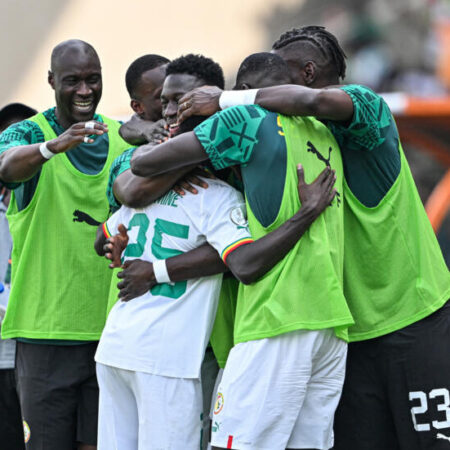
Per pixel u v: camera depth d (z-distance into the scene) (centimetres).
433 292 1285
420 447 1285
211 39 5881
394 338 1285
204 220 1223
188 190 1241
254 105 1199
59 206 1470
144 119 1512
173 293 1230
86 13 6462
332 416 1230
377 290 1295
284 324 1155
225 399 1178
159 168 1191
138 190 1239
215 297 1248
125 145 1532
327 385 1220
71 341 1471
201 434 1241
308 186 1182
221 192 1239
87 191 1484
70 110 1489
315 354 1181
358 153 1268
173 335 1215
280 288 1166
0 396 1744
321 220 1196
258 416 1154
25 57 6425
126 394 1262
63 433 1475
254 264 1161
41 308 1468
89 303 1470
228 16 5906
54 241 1471
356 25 4666
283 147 1184
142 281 1232
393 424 1327
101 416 1273
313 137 1233
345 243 1299
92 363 1484
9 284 1747
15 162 1370
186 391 1215
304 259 1179
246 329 1185
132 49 6012
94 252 1473
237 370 1180
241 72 1288
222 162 1179
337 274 1207
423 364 1274
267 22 5662
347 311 1176
